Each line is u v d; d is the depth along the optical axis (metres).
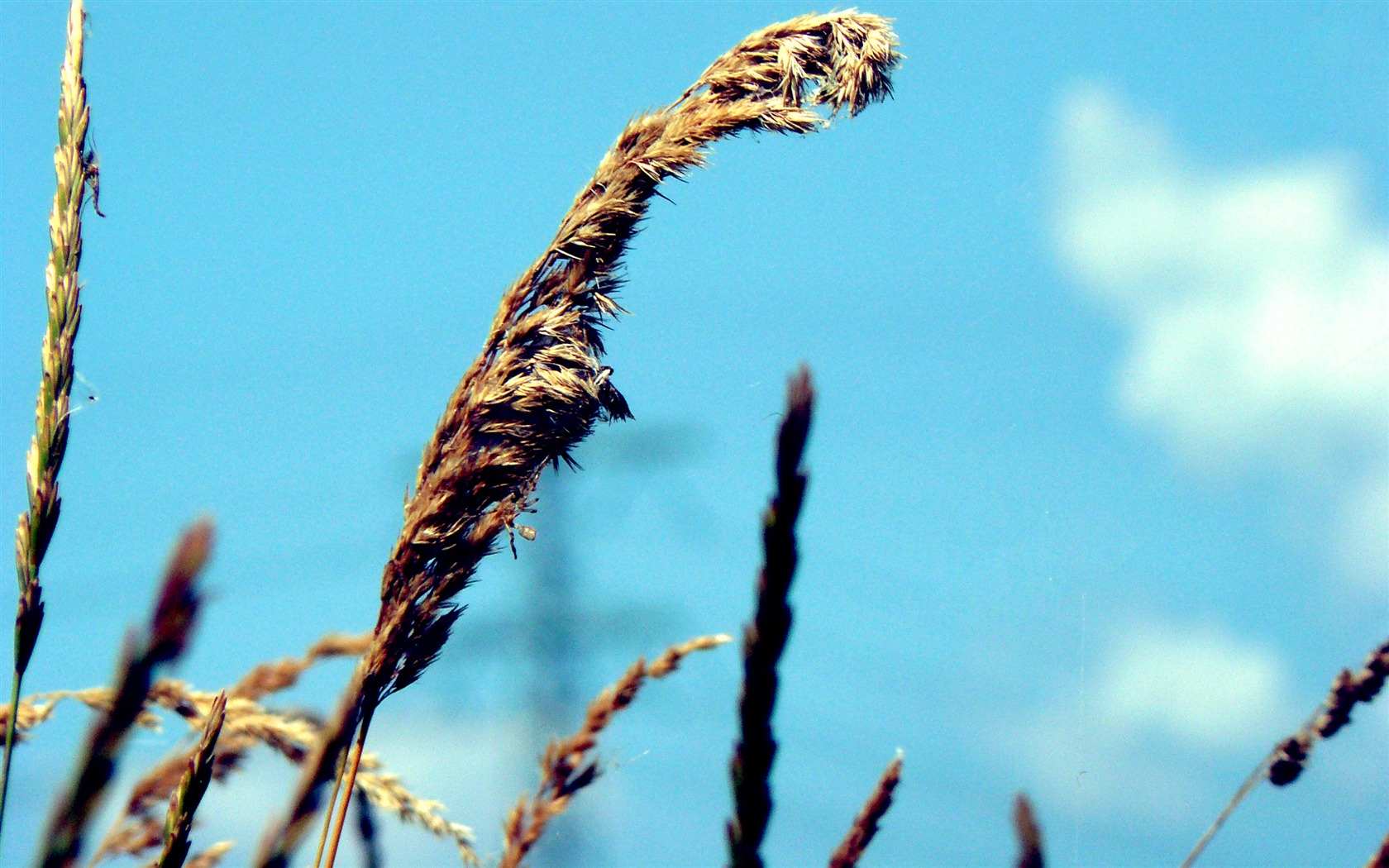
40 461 0.76
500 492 0.76
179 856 0.73
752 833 0.69
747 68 0.80
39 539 0.76
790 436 0.69
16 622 0.76
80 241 0.77
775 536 0.69
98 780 0.75
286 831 0.75
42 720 0.79
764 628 0.69
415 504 0.76
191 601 0.75
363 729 0.76
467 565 0.76
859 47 0.80
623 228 0.78
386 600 0.76
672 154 0.78
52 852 0.74
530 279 0.78
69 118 0.77
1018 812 0.76
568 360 0.77
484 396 0.76
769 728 0.69
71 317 0.77
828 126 0.79
